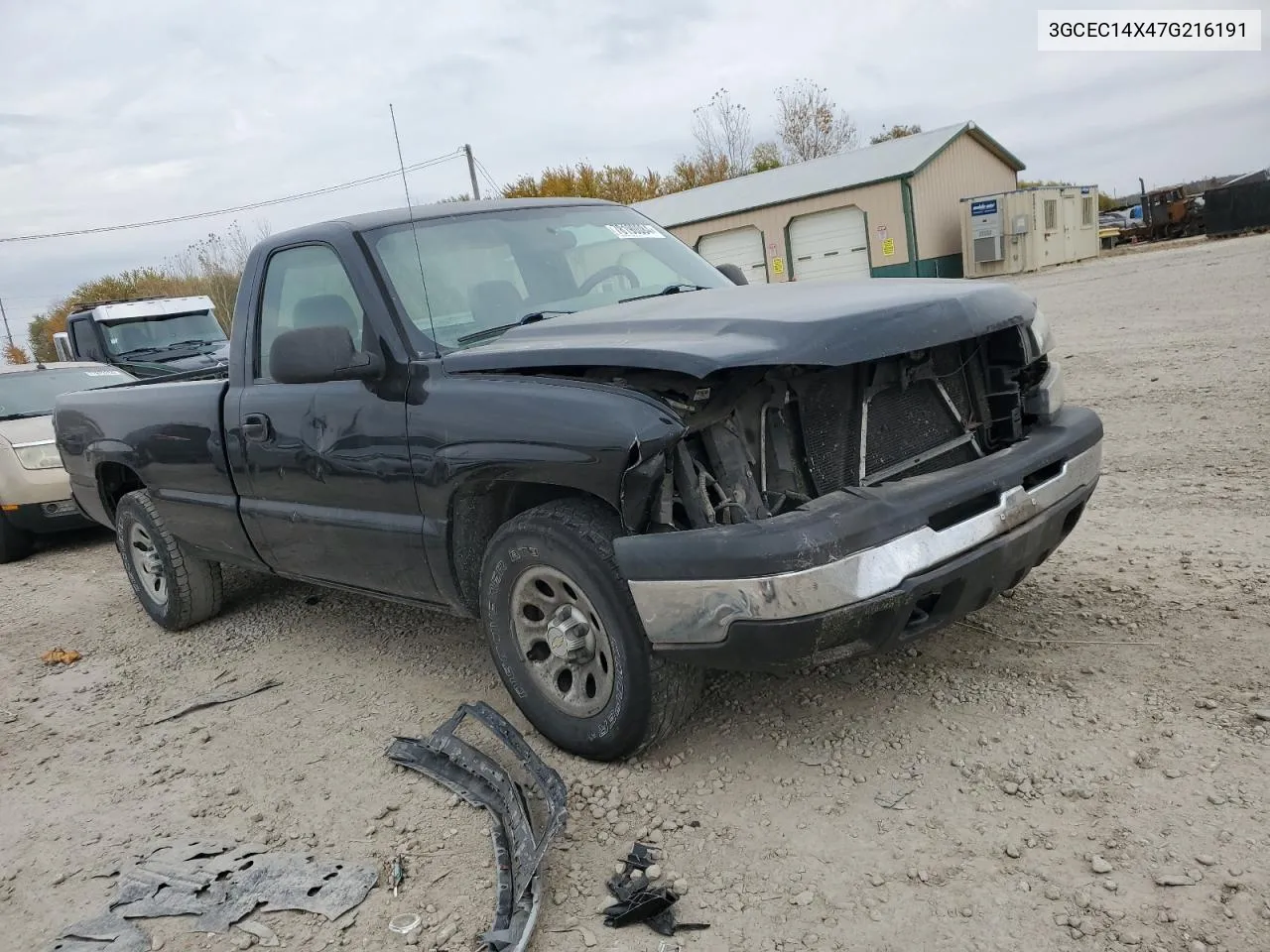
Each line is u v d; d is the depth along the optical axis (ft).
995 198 89.45
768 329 9.57
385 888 9.48
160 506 17.28
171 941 9.05
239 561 16.34
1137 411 24.88
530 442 10.19
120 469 18.92
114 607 21.36
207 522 16.17
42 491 26.91
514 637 11.28
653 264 14.83
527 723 12.35
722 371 9.60
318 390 13.19
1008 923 7.79
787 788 10.07
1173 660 11.41
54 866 10.71
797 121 152.76
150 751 13.35
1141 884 7.99
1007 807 9.22
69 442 19.40
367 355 11.94
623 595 9.96
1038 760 9.86
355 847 10.23
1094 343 37.22
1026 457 10.49
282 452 13.82
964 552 9.65
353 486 12.75
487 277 13.17
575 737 10.94
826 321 9.52
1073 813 8.99
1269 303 40.27
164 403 16.42
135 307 49.49
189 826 11.12
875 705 11.39
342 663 15.53
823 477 10.22
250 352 14.66
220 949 8.86
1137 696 10.74
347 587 14.39
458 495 11.41
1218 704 10.34
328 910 9.19
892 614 9.25
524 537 10.71
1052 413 11.69
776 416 10.00
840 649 9.38
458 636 15.93
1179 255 80.53
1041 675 11.51
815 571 8.79
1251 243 80.59
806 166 106.63
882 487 9.66
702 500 9.53
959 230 96.48
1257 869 7.95
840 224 94.12
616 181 134.82
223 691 15.10
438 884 9.41
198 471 15.84
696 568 9.13
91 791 12.37
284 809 11.21
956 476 9.88
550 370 10.62
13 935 9.57
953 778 9.79
